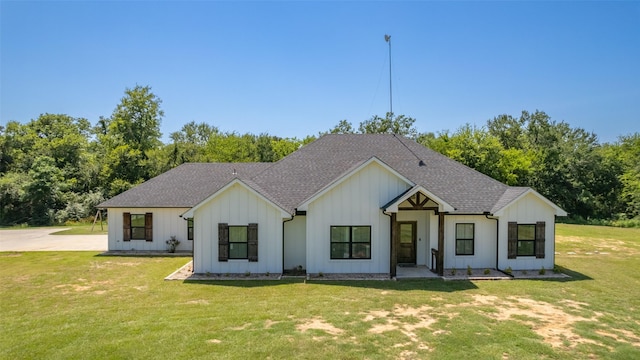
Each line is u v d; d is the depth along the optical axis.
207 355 8.60
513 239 18.39
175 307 12.51
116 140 58.91
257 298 13.59
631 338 9.84
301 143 63.44
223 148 59.41
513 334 9.98
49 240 29.73
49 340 9.55
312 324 10.66
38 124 70.06
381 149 22.81
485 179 21.16
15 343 9.39
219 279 16.70
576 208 51.31
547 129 59.78
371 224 17.81
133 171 50.00
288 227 18.72
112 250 24.42
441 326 10.54
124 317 11.44
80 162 53.88
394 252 16.92
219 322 10.84
